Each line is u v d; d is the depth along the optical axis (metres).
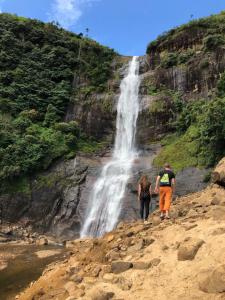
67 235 31.89
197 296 7.26
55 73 49.88
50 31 54.56
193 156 32.31
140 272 8.98
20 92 46.28
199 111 36.16
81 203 33.59
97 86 48.62
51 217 33.53
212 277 7.35
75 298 8.62
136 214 29.88
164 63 44.78
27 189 35.16
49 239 30.00
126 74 49.84
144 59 50.38
